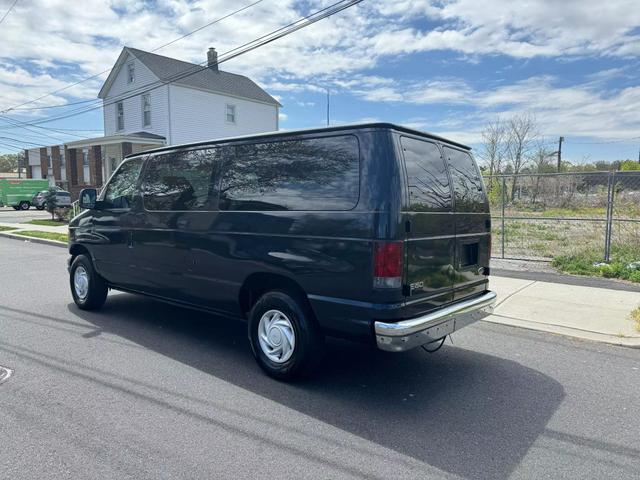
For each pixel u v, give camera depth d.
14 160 100.19
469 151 5.05
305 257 4.06
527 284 8.23
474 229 4.80
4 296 7.63
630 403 3.97
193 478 2.83
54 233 17.14
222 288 4.79
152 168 5.61
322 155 4.05
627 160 42.38
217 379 4.36
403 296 3.72
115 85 29.06
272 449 3.18
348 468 2.98
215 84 28.92
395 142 3.79
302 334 4.14
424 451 3.19
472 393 4.15
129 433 3.34
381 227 3.65
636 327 5.85
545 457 3.13
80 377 4.33
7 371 4.45
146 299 7.52
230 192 4.71
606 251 9.53
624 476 2.93
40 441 3.22
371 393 4.12
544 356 5.11
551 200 16.84
